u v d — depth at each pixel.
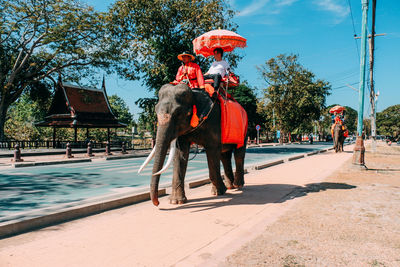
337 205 5.26
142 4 22.62
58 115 28.09
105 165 14.95
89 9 24.08
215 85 5.62
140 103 25.73
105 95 31.91
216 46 6.17
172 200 5.48
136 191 6.53
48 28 23.66
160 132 4.67
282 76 50.06
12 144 25.75
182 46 23.77
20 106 43.56
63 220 4.49
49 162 15.20
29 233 3.86
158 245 3.35
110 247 3.30
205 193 6.51
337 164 13.31
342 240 3.47
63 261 2.93
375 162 14.11
